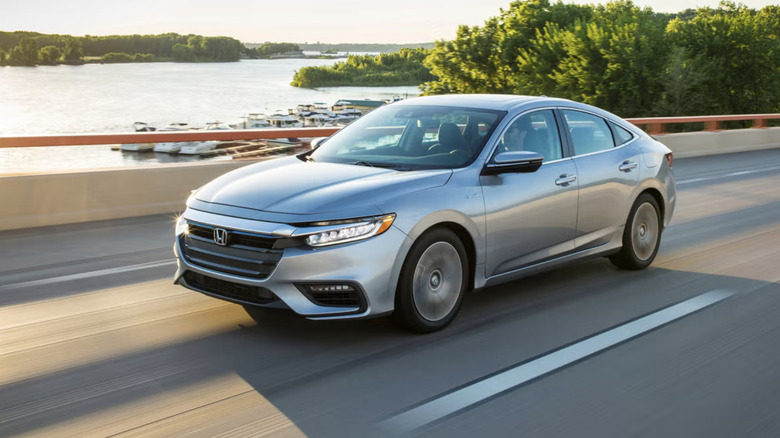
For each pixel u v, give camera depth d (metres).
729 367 3.87
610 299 5.13
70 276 5.54
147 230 7.32
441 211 4.20
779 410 3.34
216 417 3.17
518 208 4.70
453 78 62.97
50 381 3.55
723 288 5.48
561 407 3.32
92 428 3.04
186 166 8.52
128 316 4.57
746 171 14.02
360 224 3.88
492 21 61.47
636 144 5.94
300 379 3.61
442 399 3.38
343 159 4.83
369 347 4.05
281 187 4.22
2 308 4.73
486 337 4.27
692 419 3.23
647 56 40.22
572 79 45.06
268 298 3.89
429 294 4.23
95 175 7.78
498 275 4.70
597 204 5.38
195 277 4.22
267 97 196.12
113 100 140.25
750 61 42.59
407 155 4.74
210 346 4.05
